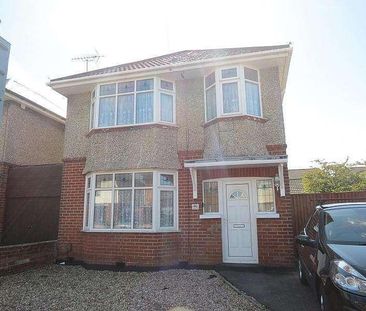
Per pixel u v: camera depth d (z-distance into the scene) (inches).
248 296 245.4
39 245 382.0
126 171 396.2
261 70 407.2
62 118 569.3
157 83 414.6
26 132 511.8
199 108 411.5
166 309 219.3
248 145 370.0
